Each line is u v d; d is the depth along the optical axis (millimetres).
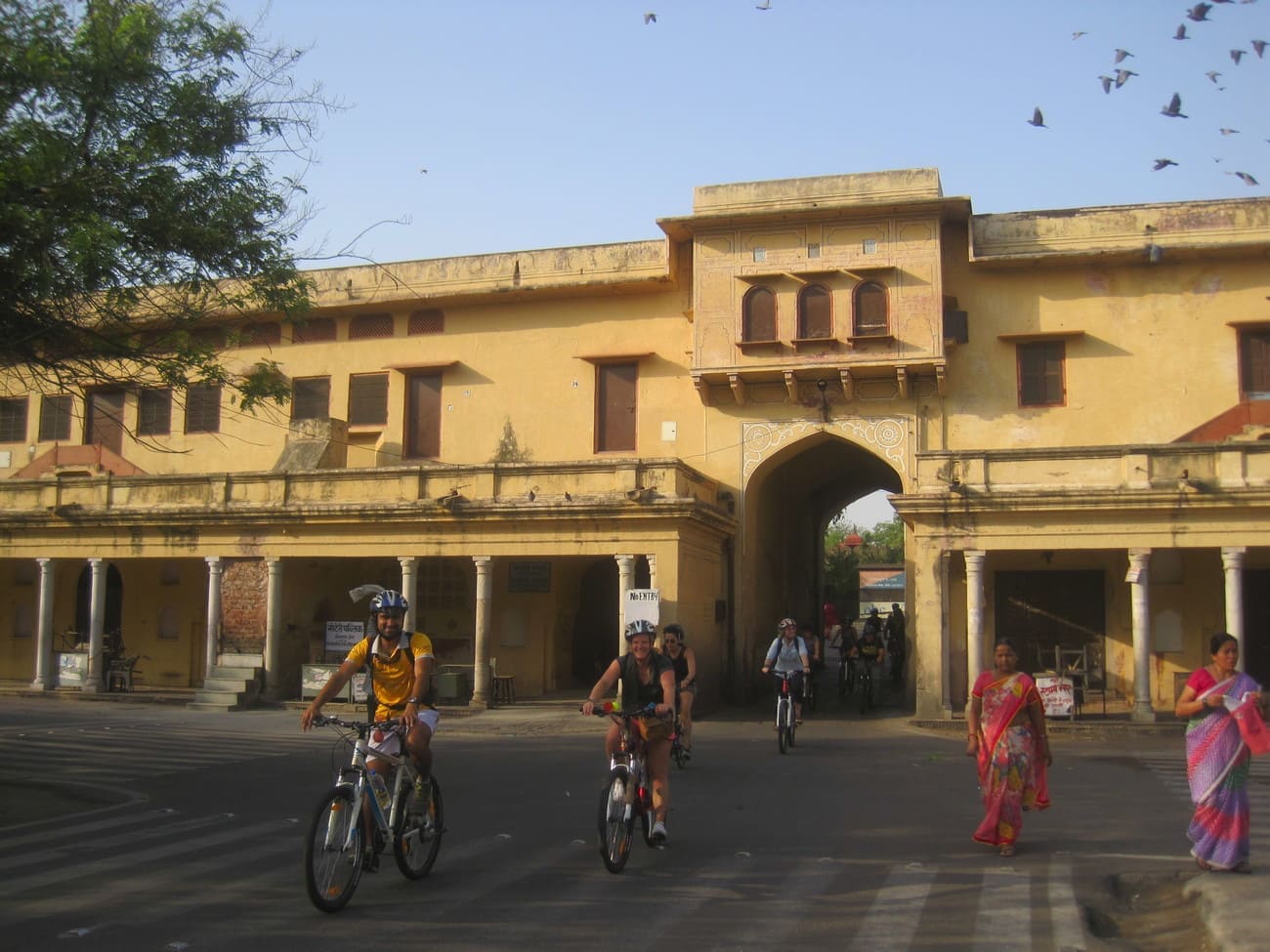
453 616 24906
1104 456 18484
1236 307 21812
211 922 6105
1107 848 8250
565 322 25172
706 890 6867
